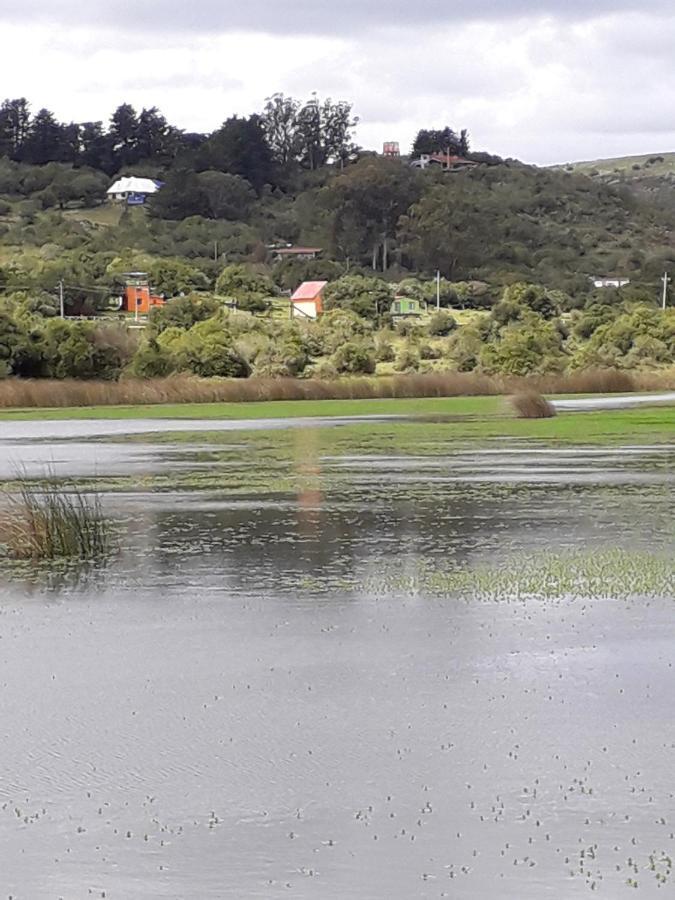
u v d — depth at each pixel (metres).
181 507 24.00
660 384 81.62
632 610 14.30
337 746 9.77
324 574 16.78
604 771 9.19
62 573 17.02
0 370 76.31
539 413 53.94
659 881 7.45
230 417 56.34
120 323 94.62
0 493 26.45
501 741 9.84
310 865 7.71
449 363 93.56
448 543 19.45
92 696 11.16
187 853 7.89
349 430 47.16
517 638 13.05
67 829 8.29
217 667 12.06
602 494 25.95
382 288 113.75
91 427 49.78
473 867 7.65
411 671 11.82
